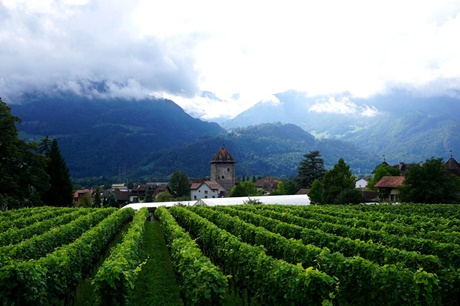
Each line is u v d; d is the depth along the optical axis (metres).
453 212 31.62
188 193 111.19
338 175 59.78
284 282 10.57
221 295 10.60
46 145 68.62
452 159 82.25
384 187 65.94
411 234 20.12
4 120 46.47
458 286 10.85
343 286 11.89
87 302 14.09
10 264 10.13
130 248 14.85
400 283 10.50
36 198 49.78
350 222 24.53
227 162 109.12
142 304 13.68
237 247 15.04
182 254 13.41
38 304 10.30
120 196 125.00
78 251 14.71
